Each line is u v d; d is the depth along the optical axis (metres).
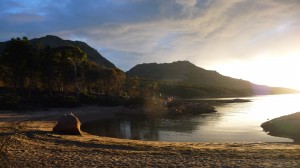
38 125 40.81
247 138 34.91
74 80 98.50
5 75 93.25
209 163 15.15
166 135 38.72
